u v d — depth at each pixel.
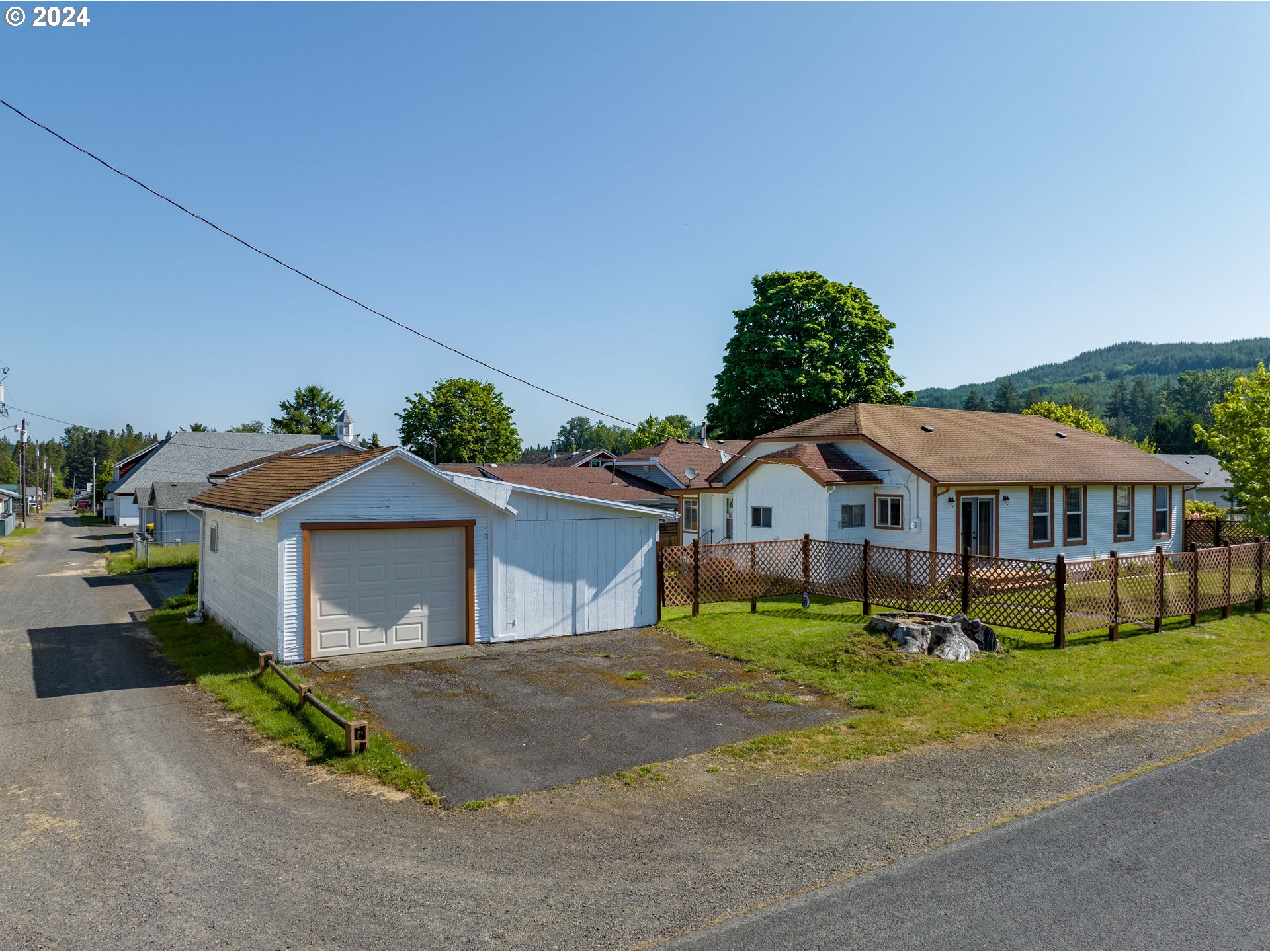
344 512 13.09
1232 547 16.70
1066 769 8.06
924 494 21.30
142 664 13.70
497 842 6.46
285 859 6.14
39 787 7.73
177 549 36.78
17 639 16.30
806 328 38.28
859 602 17.48
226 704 10.71
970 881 5.75
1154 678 11.58
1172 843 6.37
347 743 8.48
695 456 38.56
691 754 8.54
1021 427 28.33
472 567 14.15
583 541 15.26
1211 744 8.83
